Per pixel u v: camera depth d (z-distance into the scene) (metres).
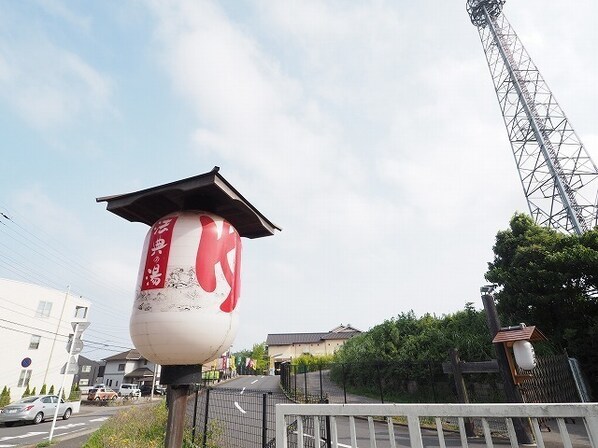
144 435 7.18
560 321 10.32
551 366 8.70
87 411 21.95
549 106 19.84
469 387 11.79
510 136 20.72
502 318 11.75
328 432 3.36
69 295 29.12
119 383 43.28
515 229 12.39
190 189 3.63
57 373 27.25
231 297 3.49
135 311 3.31
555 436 7.18
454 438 7.57
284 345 51.81
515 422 7.01
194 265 3.35
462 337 12.81
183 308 3.16
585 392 8.17
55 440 10.35
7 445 10.10
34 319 26.12
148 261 3.46
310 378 23.23
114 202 3.97
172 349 3.15
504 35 23.69
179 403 3.31
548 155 17.88
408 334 16.47
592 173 17.31
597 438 2.18
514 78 21.23
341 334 50.97
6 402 22.03
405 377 14.41
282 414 3.08
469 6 26.75
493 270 11.97
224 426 8.05
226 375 36.00
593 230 10.65
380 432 8.54
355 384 17.70
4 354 23.98
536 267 10.59
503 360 7.21
